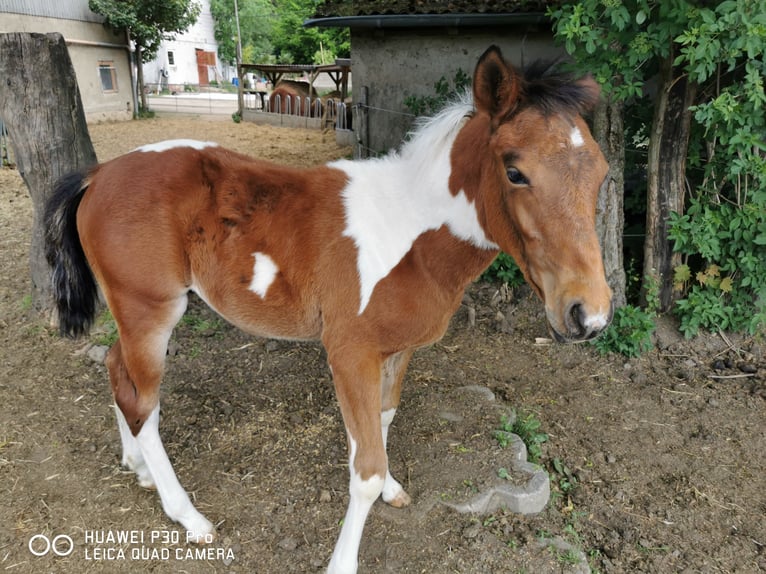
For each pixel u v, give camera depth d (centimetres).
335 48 3036
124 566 231
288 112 1535
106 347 369
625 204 456
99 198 227
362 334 209
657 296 412
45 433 300
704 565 243
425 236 205
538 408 341
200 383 346
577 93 172
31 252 392
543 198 166
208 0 4356
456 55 661
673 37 330
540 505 262
